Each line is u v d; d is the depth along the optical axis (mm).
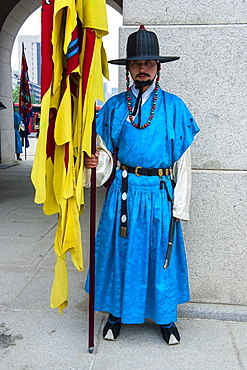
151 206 2270
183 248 2445
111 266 2385
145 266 2281
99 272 2395
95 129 2166
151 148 2223
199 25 2566
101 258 2379
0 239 4258
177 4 2559
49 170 2273
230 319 2689
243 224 2703
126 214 2275
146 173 2268
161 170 2289
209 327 2600
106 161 2342
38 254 3811
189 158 2344
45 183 2248
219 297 2787
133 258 2270
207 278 2773
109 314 2514
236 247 2725
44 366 2170
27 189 7109
